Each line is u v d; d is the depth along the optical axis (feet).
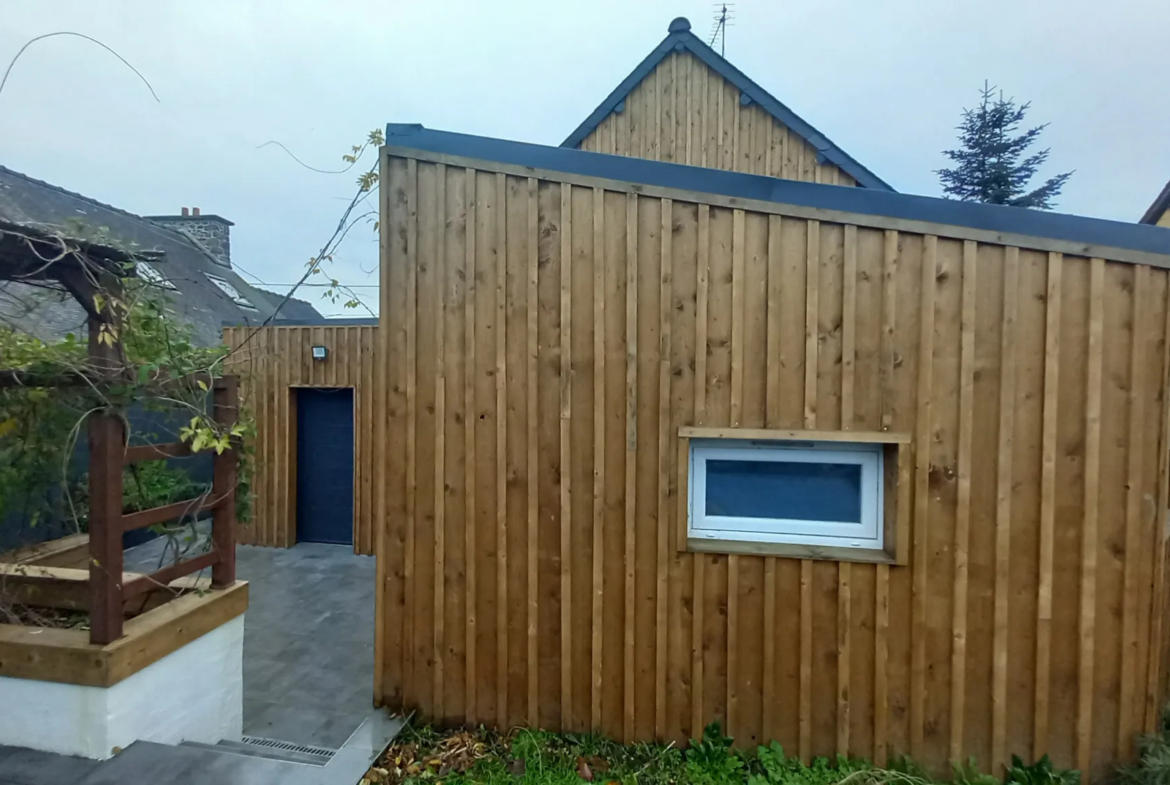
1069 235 8.82
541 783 8.68
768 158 19.60
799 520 9.91
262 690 12.97
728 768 9.14
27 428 10.41
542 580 10.17
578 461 10.05
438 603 10.38
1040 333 8.98
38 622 10.29
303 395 25.45
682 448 9.74
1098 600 8.96
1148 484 8.82
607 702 10.00
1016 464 9.07
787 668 9.61
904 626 9.32
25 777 8.07
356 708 12.26
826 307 9.37
